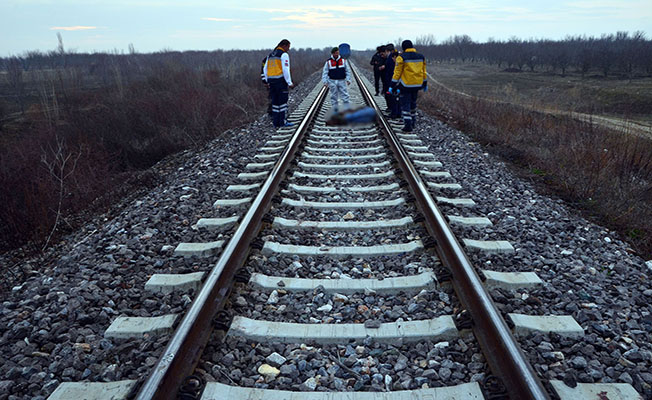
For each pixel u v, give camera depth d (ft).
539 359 9.01
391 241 14.47
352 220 16.22
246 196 19.12
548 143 29.40
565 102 87.86
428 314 10.52
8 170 22.90
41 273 13.91
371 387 8.39
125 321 10.34
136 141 33.96
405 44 30.81
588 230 15.72
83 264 13.46
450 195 19.02
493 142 30.12
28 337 10.07
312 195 18.84
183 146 34.04
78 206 20.84
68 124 34.83
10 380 8.77
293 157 23.66
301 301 11.29
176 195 19.34
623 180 21.02
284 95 33.50
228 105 42.80
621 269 12.84
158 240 14.94
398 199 17.65
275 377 8.72
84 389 8.30
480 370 8.68
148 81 62.49
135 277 12.53
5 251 17.11
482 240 14.55
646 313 10.64
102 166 26.68
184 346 8.46
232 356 9.12
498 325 8.79
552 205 18.35
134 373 8.85
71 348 9.61
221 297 10.44
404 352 9.43
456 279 11.34
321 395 8.09
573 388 8.12
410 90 31.09
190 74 65.77
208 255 13.83
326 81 36.81
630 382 8.39
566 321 10.11
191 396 7.65
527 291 11.64
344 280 11.96
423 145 28.63
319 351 9.43
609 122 46.93
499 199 18.74
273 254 13.44
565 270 12.71
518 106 49.47
